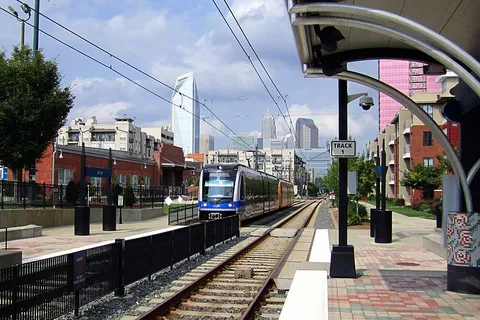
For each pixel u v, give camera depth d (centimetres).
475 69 741
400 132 6669
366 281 1146
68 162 4394
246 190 3244
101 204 3328
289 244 2117
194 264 1526
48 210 2580
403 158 6612
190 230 1616
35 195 2652
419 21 918
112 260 1013
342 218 1206
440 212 2327
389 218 2017
